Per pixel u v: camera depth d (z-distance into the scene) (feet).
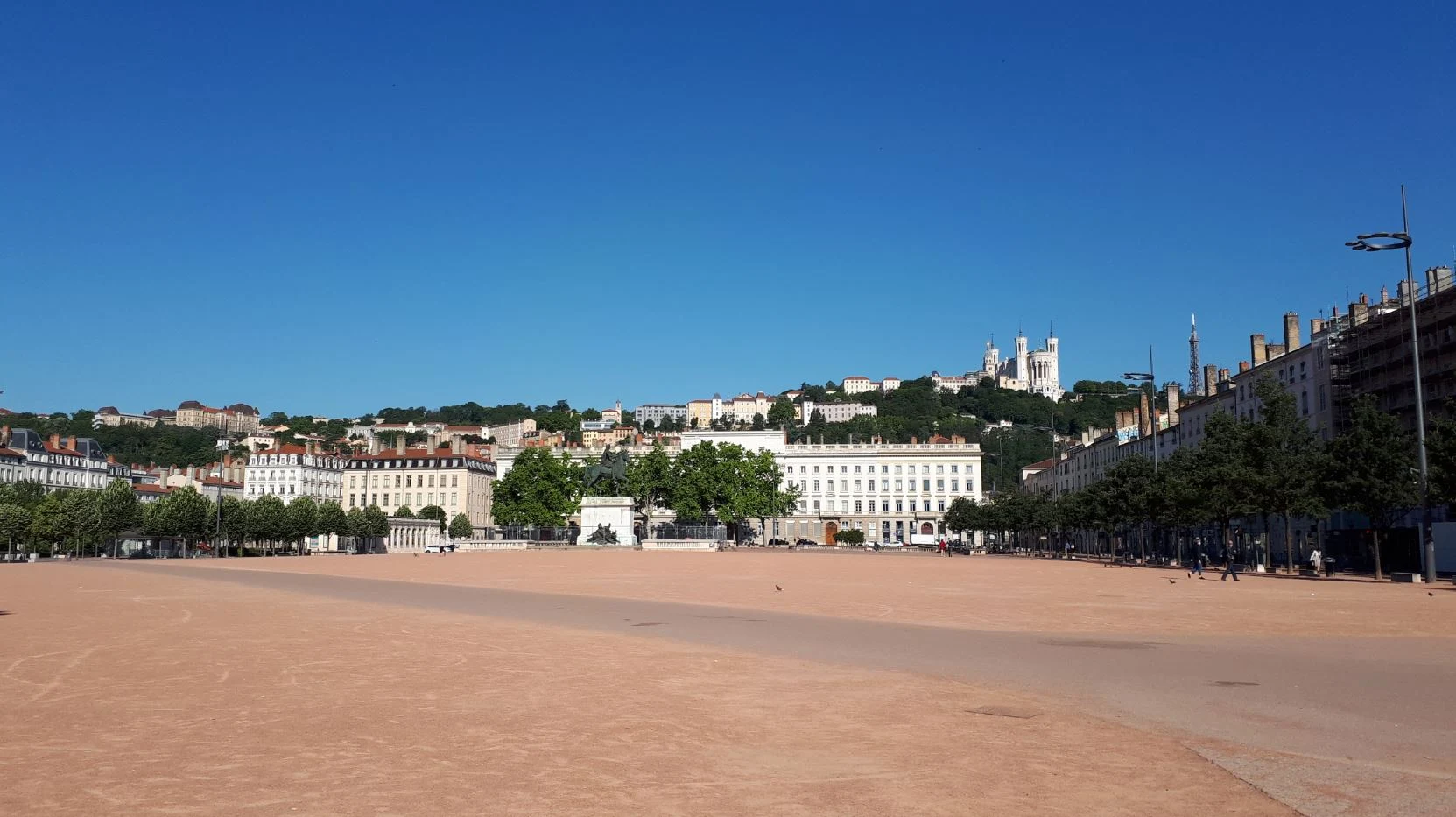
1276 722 46.32
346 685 57.16
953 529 636.48
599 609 114.11
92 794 34.32
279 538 499.10
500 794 34.37
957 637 82.84
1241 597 139.13
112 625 93.81
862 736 43.47
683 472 533.14
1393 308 302.25
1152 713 48.70
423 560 326.65
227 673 61.72
